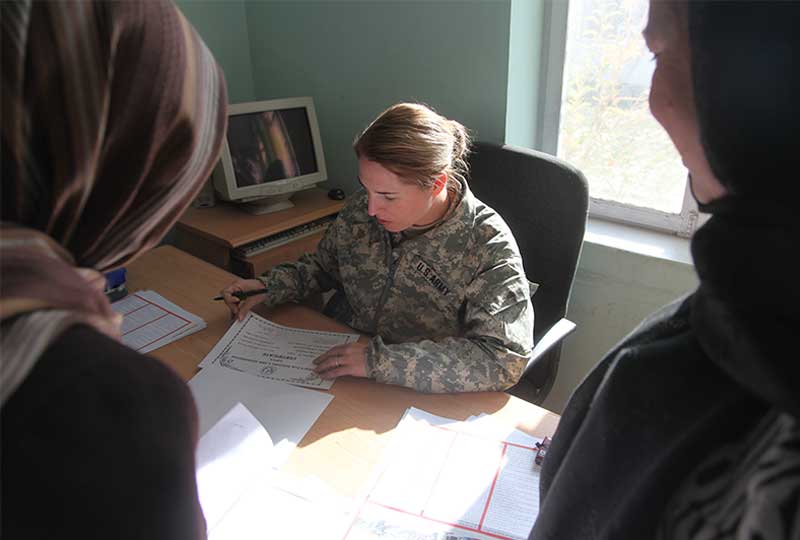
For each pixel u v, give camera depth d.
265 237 2.13
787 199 0.37
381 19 2.08
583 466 0.51
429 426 1.04
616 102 1.82
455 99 2.00
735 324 0.38
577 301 1.95
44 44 0.35
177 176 0.44
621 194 1.93
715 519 0.40
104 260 0.44
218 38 2.45
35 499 0.33
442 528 0.84
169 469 0.36
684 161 0.46
